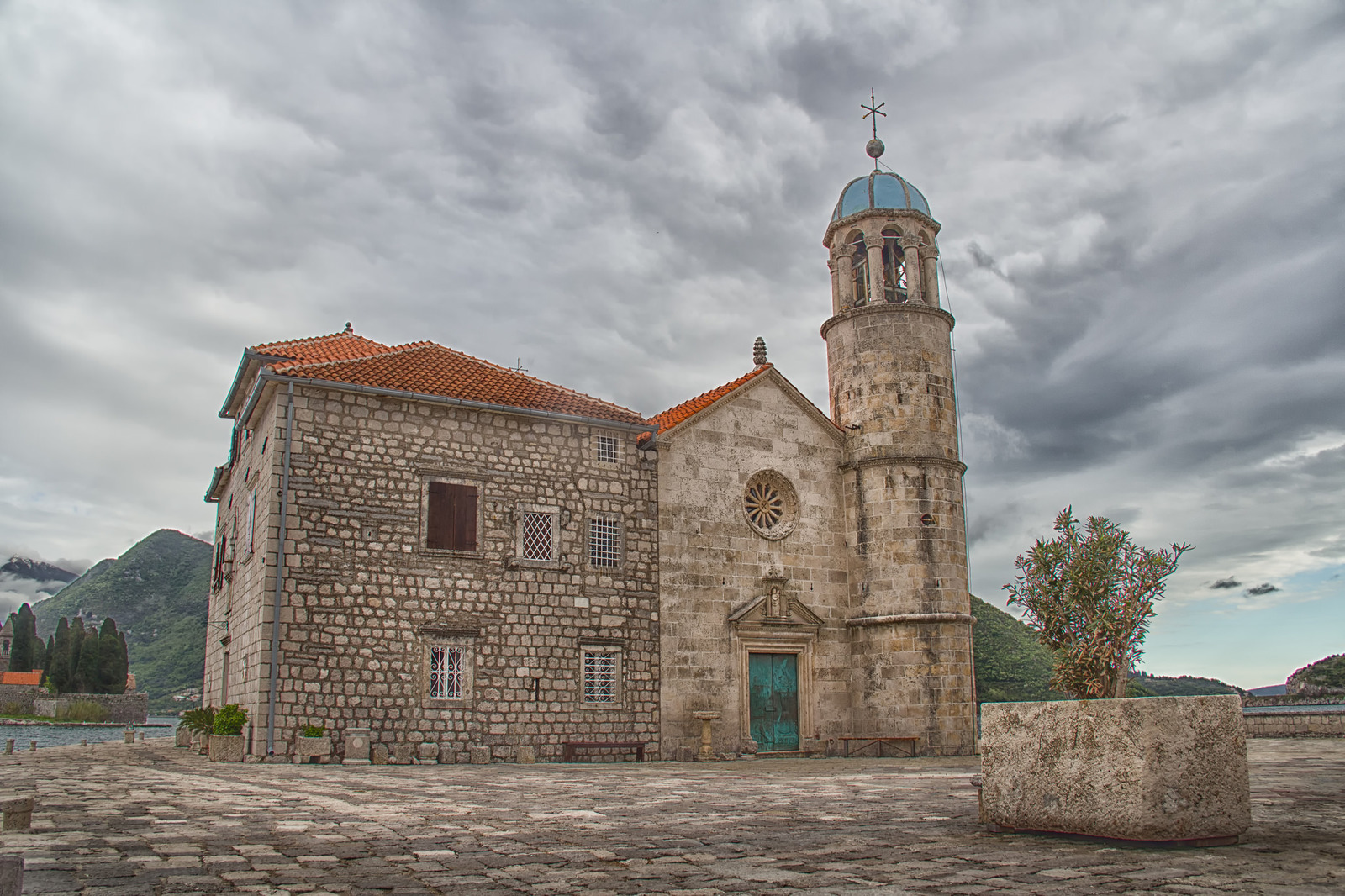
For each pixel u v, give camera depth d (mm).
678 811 11461
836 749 30328
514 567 25781
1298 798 11922
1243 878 6688
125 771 18844
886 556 31016
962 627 30656
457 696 24484
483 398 26000
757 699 29609
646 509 28391
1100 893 6234
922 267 33938
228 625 28812
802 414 32312
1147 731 8305
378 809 11508
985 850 8164
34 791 13633
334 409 24266
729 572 29609
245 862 7445
